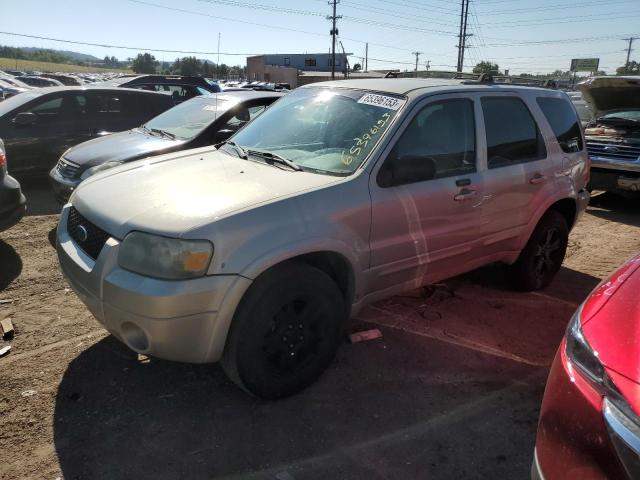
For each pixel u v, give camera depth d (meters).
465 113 3.98
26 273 4.92
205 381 3.33
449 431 2.95
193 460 2.67
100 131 8.66
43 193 8.08
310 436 2.87
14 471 2.56
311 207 3.04
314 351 3.23
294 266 3.04
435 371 3.53
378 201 3.31
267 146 3.93
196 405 3.10
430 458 2.74
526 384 3.43
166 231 2.71
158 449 2.73
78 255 3.12
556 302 4.73
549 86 5.32
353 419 3.02
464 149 3.94
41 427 2.87
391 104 3.68
